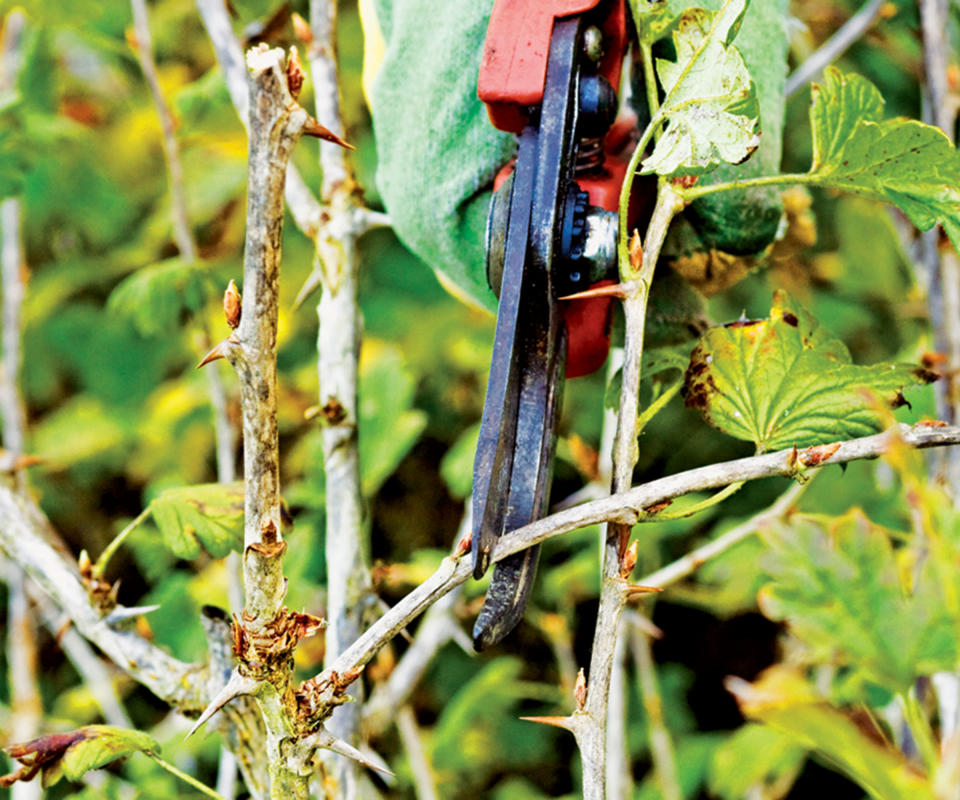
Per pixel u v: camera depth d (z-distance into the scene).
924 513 0.56
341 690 0.66
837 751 0.57
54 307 2.86
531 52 0.67
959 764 0.54
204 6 1.21
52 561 1.02
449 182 0.86
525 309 0.65
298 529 1.63
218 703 0.64
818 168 0.69
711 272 0.93
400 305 2.62
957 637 0.57
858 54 2.12
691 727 2.23
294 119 0.52
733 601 1.72
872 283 2.24
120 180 2.77
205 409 2.55
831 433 0.74
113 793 1.18
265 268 0.55
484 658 2.45
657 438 2.39
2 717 1.81
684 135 0.63
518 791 2.09
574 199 0.68
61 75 2.68
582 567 1.87
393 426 1.50
